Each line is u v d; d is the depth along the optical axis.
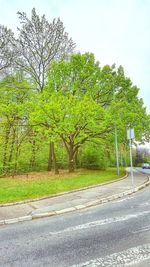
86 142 25.80
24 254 4.67
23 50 23.11
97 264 4.11
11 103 19.78
